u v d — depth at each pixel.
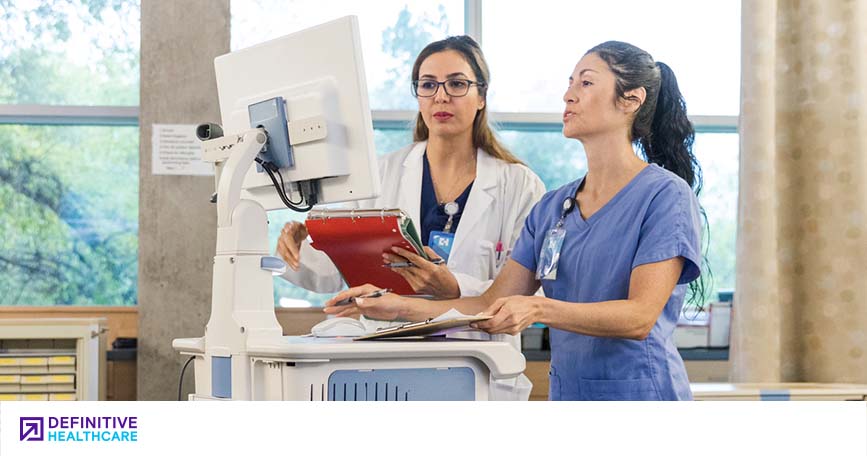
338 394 1.51
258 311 1.64
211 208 3.90
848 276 3.54
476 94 2.83
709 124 4.23
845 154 3.57
